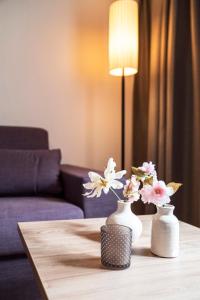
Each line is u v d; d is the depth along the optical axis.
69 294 0.62
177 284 0.68
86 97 2.43
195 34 1.75
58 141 2.35
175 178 1.91
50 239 0.95
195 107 1.78
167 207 0.86
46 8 2.29
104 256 0.77
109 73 2.31
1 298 1.25
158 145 2.04
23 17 2.23
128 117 2.55
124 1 2.01
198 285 0.68
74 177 1.56
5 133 1.96
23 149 1.98
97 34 2.46
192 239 0.99
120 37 2.01
